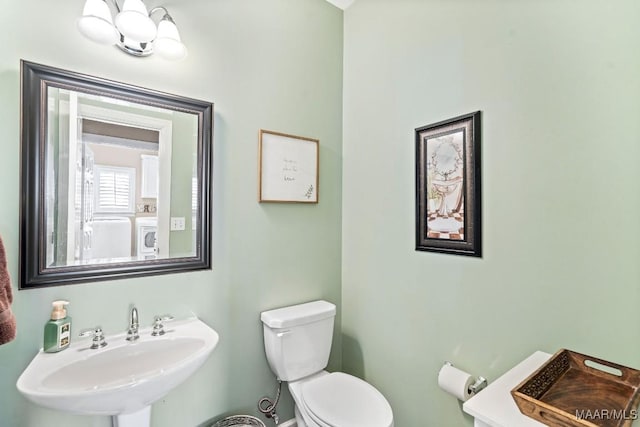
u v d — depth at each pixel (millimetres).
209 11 1501
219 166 1527
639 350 905
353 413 1327
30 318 1095
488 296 1277
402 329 1648
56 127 1148
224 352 1544
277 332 1563
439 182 1463
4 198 1066
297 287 1823
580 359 951
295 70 1812
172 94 1383
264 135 1680
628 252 925
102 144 1242
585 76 1013
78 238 1190
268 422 1705
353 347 1949
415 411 1574
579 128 1025
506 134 1218
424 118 1543
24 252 1082
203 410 1483
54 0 1142
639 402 772
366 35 1882
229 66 1562
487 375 1276
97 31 1105
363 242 1887
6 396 1061
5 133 1066
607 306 966
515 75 1190
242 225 1605
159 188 1366
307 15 1873
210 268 1494
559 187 1072
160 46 1274
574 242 1037
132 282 1293
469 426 1339
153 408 1350
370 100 1850
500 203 1237
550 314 1094
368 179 1860
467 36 1358
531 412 735
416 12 1586
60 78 1143
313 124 1894
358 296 1918
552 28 1091
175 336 1266
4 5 1067
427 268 1525
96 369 1111
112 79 1249
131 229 1304
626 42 931
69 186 1175
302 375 1627
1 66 1060
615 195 951
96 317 1214
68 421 1158
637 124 911
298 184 1817
